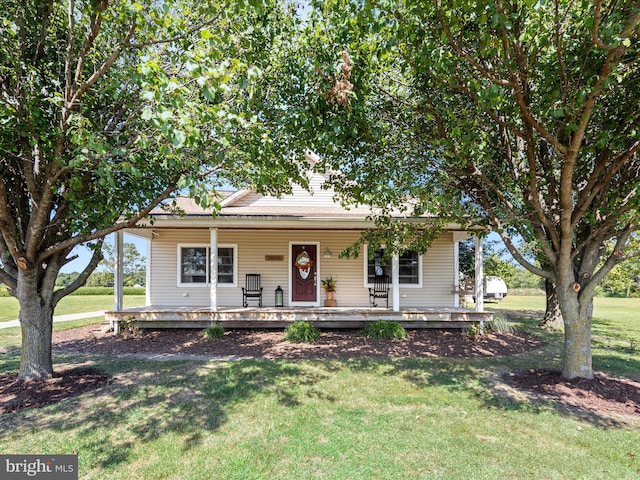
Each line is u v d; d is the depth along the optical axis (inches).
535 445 122.0
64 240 186.2
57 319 435.2
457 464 110.5
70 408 150.5
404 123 184.1
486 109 132.9
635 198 136.6
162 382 185.2
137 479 102.6
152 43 131.3
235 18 144.9
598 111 155.3
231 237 411.8
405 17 128.1
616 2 108.7
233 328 346.0
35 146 148.3
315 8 149.6
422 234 228.8
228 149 141.3
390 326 311.6
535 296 1087.0
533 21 123.0
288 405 155.4
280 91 170.9
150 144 139.3
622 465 110.7
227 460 112.0
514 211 179.9
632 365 225.0
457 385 184.1
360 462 111.3
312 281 411.5
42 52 158.9
